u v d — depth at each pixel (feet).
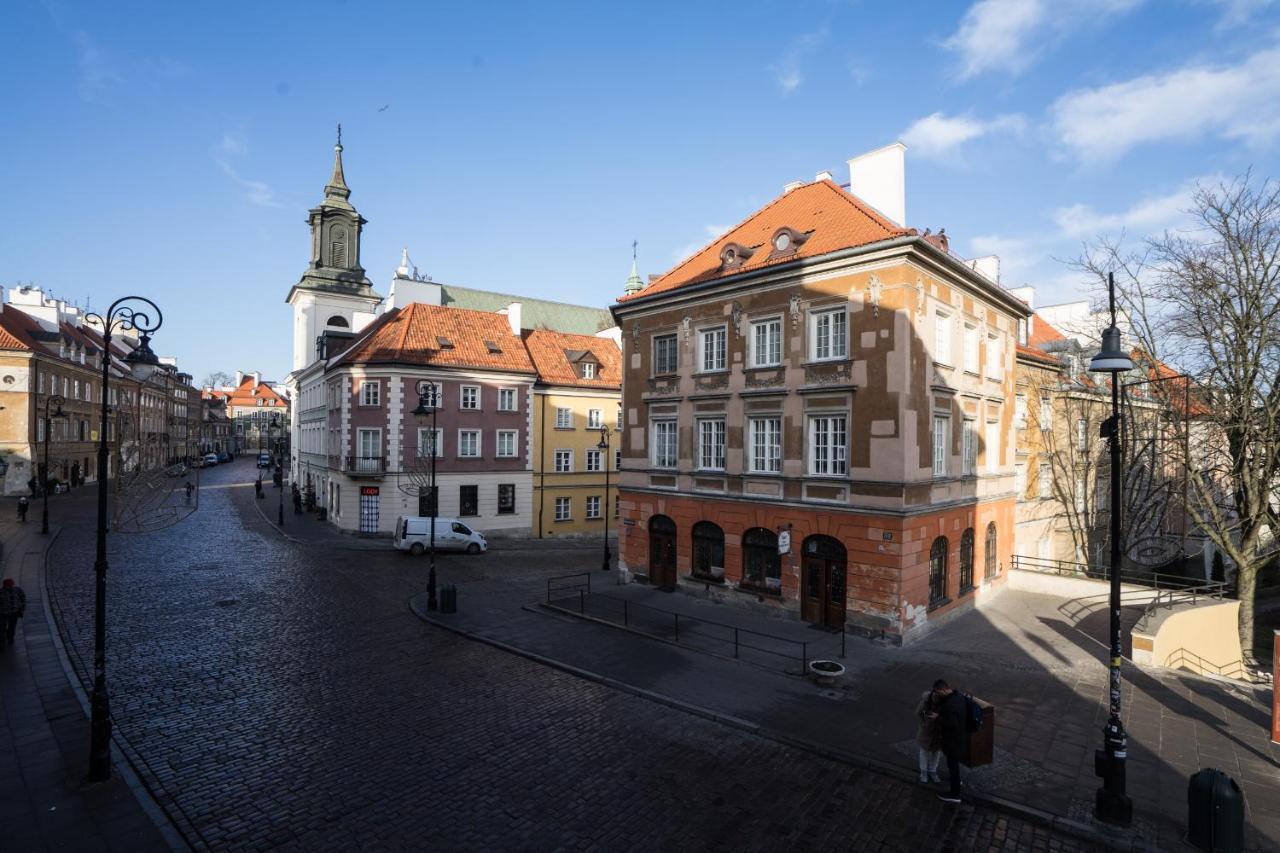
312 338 173.47
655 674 53.93
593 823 32.83
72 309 227.20
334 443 137.08
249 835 31.37
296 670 53.78
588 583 85.76
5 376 165.07
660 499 84.12
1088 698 50.29
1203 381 83.20
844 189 87.92
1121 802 32.73
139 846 30.12
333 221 176.45
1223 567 119.24
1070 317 131.23
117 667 52.85
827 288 68.08
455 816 33.30
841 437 67.72
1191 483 92.63
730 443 76.33
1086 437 112.57
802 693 50.24
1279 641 42.96
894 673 55.21
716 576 78.02
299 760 38.78
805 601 69.72
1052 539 108.37
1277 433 76.54
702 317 79.77
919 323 65.26
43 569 86.74
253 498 182.91
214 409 422.00
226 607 71.77
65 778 35.70
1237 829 30.09
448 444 130.41
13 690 47.34
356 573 92.79
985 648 62.39
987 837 32.22
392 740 41.60
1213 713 47.50
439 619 69.26
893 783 37.27
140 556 98.58
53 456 180.24
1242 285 76.38
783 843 31.37
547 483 143.33
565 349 155.94
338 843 30.91
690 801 35.01
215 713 44.96
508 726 43.98
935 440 70.95
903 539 62.28
